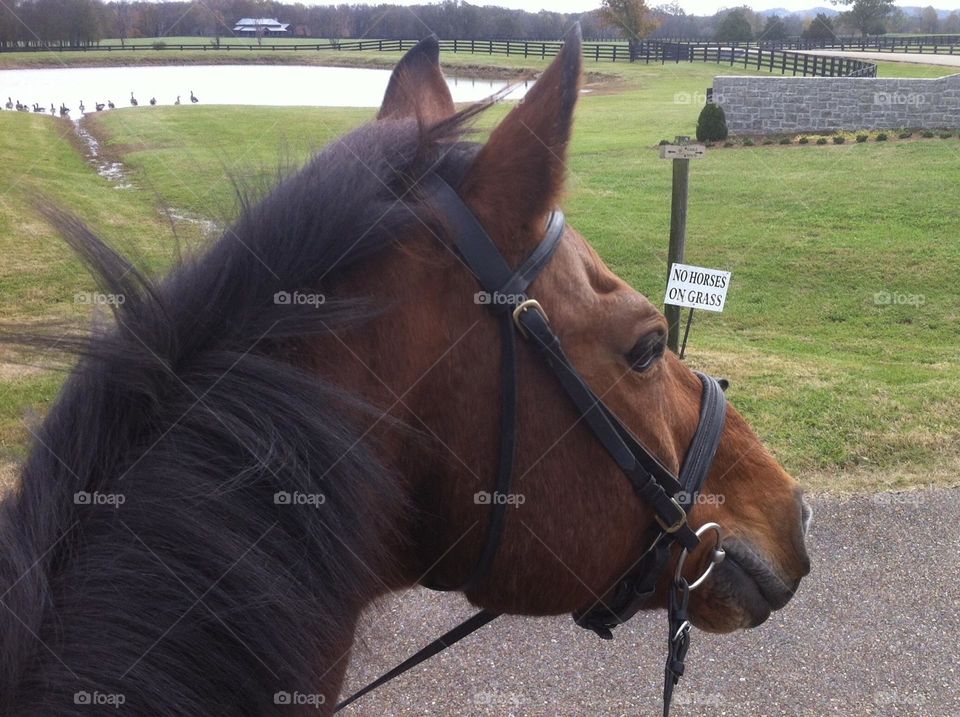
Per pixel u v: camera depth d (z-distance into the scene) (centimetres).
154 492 118
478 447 144
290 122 1669
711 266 1326
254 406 124
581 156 2152
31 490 121
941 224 1505
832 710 422
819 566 538
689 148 724
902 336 1075
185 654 117
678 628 176
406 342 138
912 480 648
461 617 479
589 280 155
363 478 129
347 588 130
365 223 134
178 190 987
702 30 4500
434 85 186
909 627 484
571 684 437
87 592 115
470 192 143
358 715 407
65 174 1341
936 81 2338
